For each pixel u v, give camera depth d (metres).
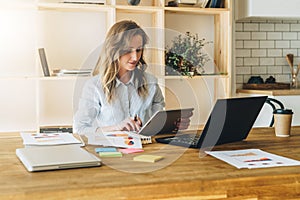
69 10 3.75
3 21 3.71
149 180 1.24
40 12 3.78
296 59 4.53
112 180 1.24
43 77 3.43
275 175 1.30
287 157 1.58
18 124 3.81
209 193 1.25
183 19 4.18
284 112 2.08
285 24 4.48
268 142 1.92
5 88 3.77
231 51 3.99
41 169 1.35
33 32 3.78
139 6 3.61
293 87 4.42
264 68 4.46
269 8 4.02
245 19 4.29
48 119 3.86
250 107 1.88
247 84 4.32
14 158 1.57
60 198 1.14
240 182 1.27
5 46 3.73
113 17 3.57
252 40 4.41
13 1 3.69
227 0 3.92
